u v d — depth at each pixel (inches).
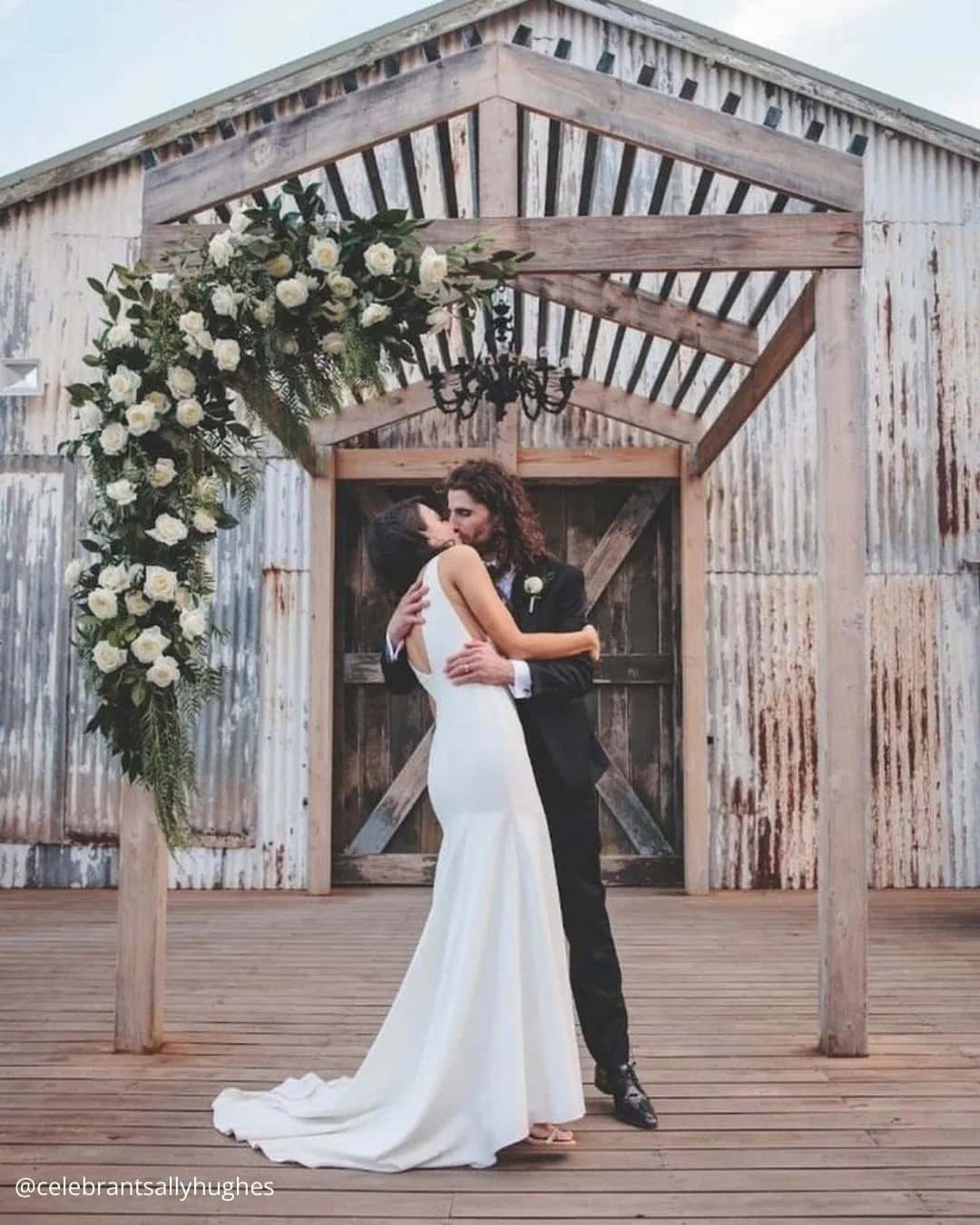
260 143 139.2
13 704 258.8
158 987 132.9
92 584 127.3
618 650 259.0
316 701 249.8
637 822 255.4
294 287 126.9
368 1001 154.6
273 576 259.8
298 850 255.0
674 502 259.3
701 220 137.2
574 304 186.7
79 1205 89.9
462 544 114.0
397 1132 97.3
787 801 254.5
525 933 100.3
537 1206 90.0
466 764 102.1
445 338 204.1
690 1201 91.0
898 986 164.9
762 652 256.5
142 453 126.3
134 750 126.5
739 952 187.8
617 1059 110.3
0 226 264.5
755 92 260.2
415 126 139.0
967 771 255.4
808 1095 116.6
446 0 254.2
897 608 257.9
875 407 260.4
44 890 254.5
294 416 138.8
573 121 137.6
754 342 188.2
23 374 264.1
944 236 262.2
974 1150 102.3
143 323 128.0
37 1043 134.6
